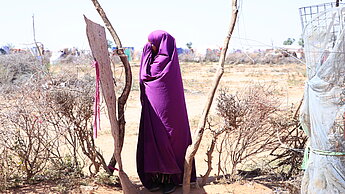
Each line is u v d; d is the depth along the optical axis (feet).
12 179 17.60
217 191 17.44
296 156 18.60
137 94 56.18
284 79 77.10
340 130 12.66
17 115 17.24
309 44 13.24
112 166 19.16
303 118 13.88
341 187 12.71
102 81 15.28
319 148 12.98
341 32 12.32
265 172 19.67
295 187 16.10
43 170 18.98
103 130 32.63
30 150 17.83
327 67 12.60
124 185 16.70
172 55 17.53
